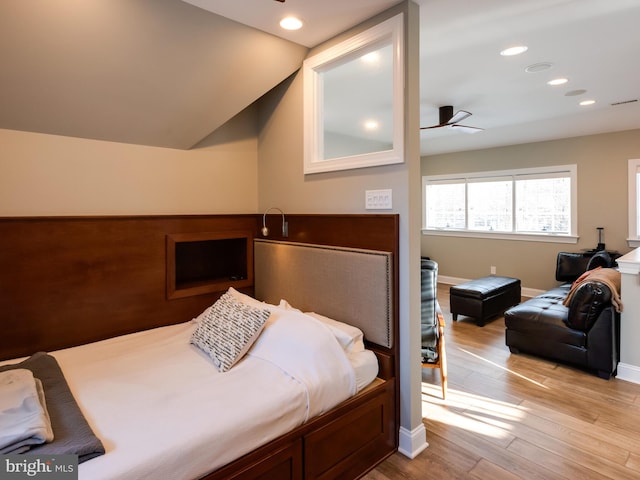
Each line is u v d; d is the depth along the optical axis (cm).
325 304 237
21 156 210
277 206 292
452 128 453
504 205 587
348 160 228
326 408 170
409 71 194
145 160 256
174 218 260
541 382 287
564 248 526
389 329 202
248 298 242
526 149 559
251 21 208
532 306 351
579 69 287
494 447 209
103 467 112
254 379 170
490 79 307
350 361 191
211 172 288
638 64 278
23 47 171
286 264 267
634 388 275
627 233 477
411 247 200
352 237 225
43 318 210
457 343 372
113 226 233
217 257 310
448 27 221
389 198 207
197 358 195
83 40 179
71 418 134
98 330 230
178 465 122
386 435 200
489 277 509
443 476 187
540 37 235
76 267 221
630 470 188
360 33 215
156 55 201
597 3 196
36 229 207
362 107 276
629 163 474
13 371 161
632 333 285
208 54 215
